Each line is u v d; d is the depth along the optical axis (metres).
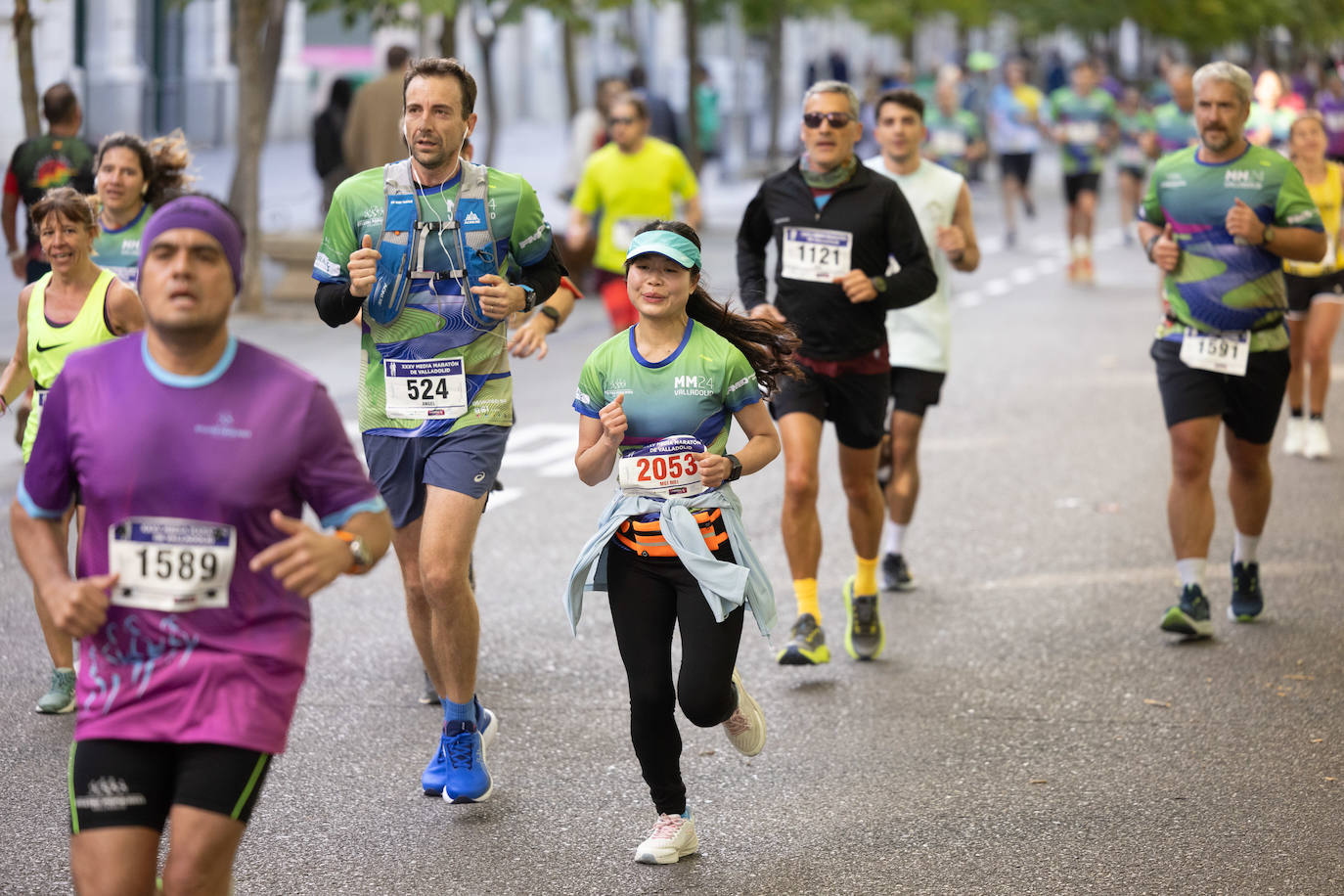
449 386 15.71
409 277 15.50
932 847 14.87
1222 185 20.62
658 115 57.84
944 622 22.20
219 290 10.04
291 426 10.20
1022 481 30.81
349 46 108.25
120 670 10.27
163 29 95.88
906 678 19.86
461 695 15.75
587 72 144.88
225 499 10.10
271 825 15.37
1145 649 20.97
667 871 14.38
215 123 100.38
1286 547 25.89
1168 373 21.23
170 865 10.00
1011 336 49.22
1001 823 15.42
